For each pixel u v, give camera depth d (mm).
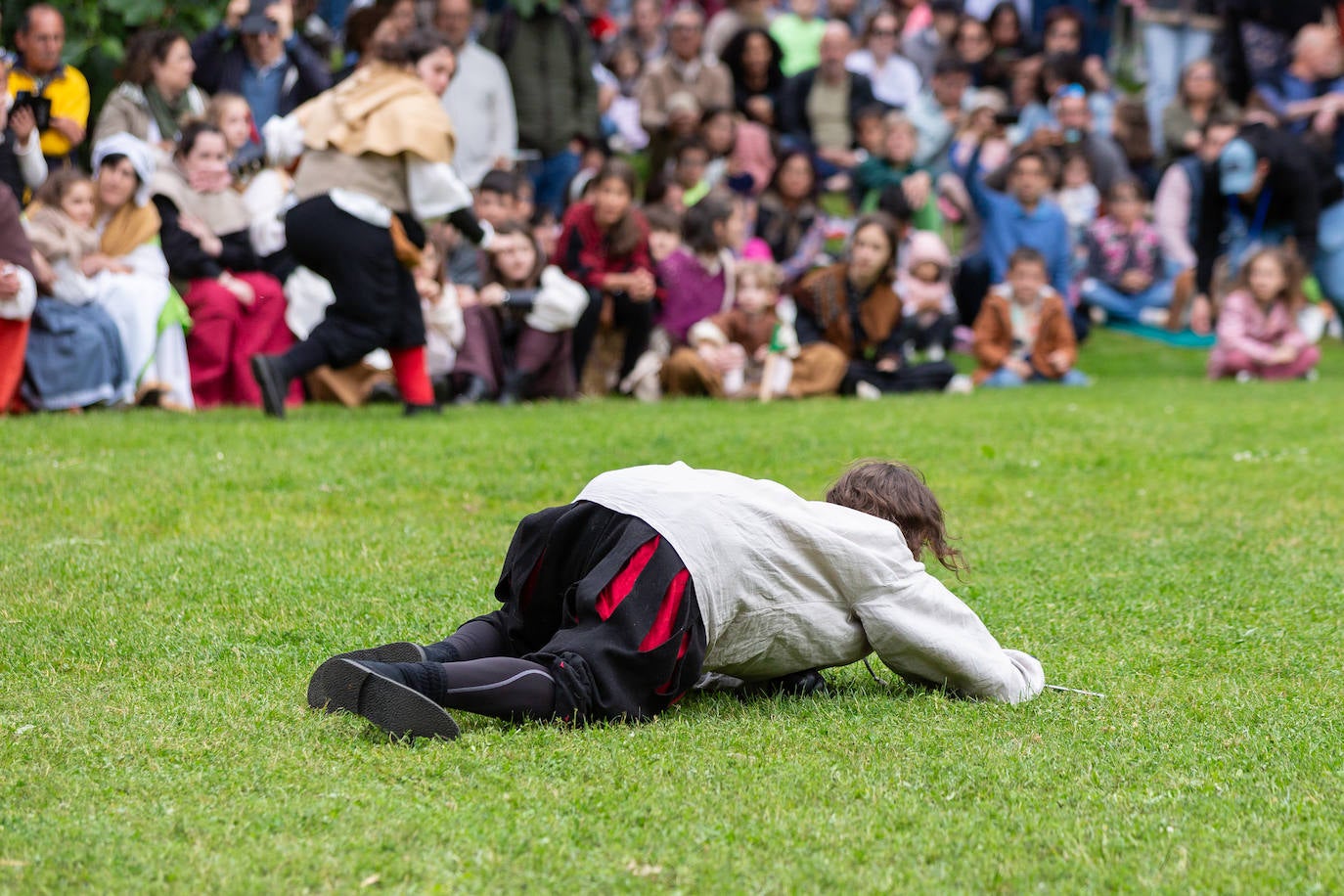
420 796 5941
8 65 18484
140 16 22578
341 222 16594
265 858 5285
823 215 28312
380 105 16578
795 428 17375
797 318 23000
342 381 20250
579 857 5383
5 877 5094
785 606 7250
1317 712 7465
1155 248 30516
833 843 5527
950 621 7535
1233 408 20891
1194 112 32906
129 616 8906
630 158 33438
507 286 21109
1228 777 6367
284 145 16781
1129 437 17516
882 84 34438
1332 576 10656
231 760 6348
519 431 16359
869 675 8266
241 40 22562
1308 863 5391
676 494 7160
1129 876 5262
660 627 6941
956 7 36125
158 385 18766
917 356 26609
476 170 25391
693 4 37656
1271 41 32406
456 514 12305
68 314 18141
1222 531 12273
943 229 30516
